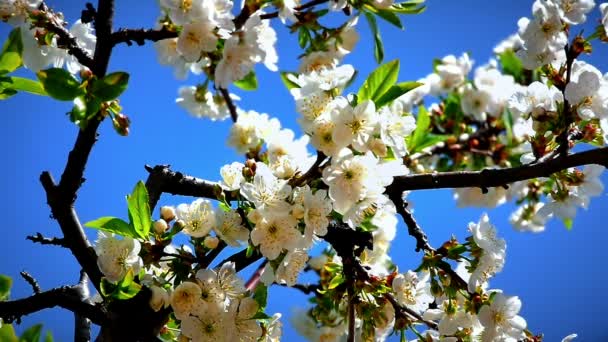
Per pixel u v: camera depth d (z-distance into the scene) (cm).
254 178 71
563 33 80
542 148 78
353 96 73
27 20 75
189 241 74
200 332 71
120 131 74
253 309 72
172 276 72
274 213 70
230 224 73
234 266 73
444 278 79
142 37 74
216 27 72
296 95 74
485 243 78
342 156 71
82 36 80
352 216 72
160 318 73
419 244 80
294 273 73
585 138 78
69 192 77
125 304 73
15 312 76
